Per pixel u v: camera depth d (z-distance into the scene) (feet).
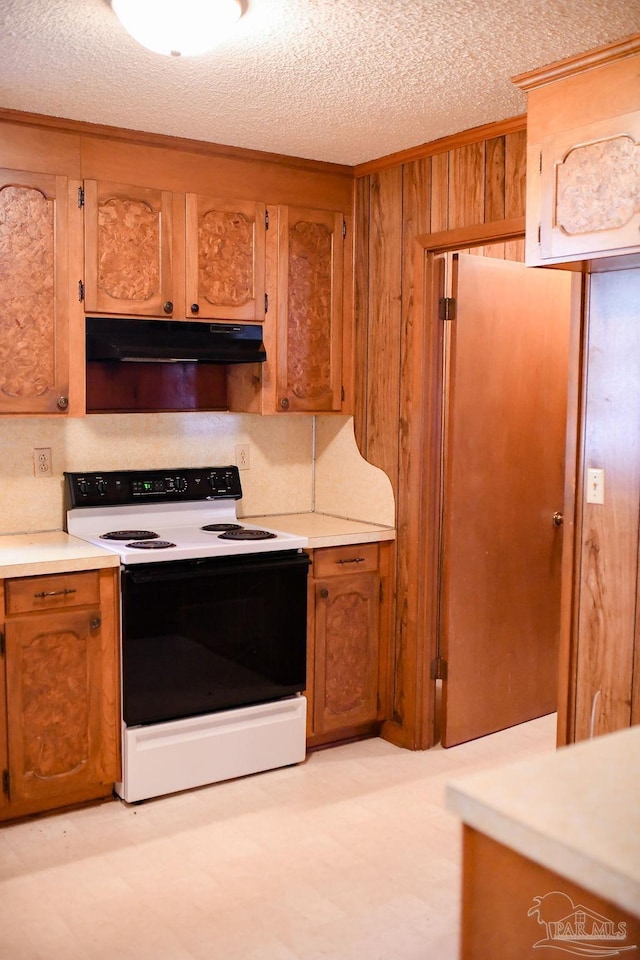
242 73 8.44
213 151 10.93
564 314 12.62
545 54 7.92
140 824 9.61
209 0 6.70
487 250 12.86
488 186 10.20
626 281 8.27
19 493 10.89
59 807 9.89
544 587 12.82
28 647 9.38
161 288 10.71
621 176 7.34
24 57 8.06
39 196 9.86
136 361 11.55
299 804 10.12
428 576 11.65
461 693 11.84
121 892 8.28
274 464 12.95
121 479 11.38
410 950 7.48
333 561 11.44
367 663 11.89
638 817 3.71
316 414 12.10
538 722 12.83
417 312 11.25
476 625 11.92
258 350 11.39
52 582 9.46
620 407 8.38
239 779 10.78
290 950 7.46
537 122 7.98
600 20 7.16
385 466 11.96
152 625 9.96
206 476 12.09
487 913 4.18
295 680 11.14
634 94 7.23
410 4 6.86
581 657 8.83
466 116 9.77
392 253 11.59
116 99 9.25
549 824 3.63
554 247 7.91
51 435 11.05
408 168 11.25
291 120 9.95
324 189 11.87
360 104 9.37
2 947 7.43
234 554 10.48
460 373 11.36
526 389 12.23
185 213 10.80
